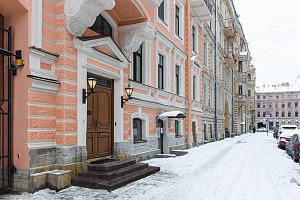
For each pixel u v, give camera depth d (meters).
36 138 5.99
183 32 16.27
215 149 15.94
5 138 6.07
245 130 58.09
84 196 5.65
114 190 6.17
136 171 7.91
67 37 6.65
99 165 7.03
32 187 5.76
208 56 23.62
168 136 13.73
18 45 6.02
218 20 29.27
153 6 9.55
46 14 6.41
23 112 5.89
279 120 85.75
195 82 18.91
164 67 13.74
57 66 6.59
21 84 5.95
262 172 8.78
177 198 5.61
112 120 8.99
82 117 7.02
